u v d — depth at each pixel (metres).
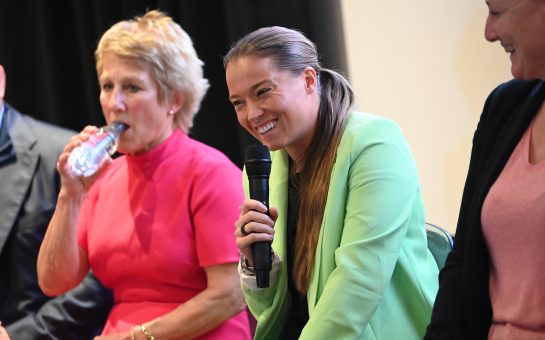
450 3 6.35
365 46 6.77
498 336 3.34
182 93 5.47
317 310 3.92
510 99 3.56
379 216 3.96
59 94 8.17
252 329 5.77
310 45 4.30
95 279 6.23
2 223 6.34
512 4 3.16
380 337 4.02
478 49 6.27
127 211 5.32
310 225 4.23
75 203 5.41
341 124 4.27
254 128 4.20
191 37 7.46
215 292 5.03
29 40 8.37
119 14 7.92
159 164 5.32
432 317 3.60
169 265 5.14
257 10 7.16
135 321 5.16
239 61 4.14
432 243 4.65
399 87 6.62
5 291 6.37
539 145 3.31
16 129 6.62
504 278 3.34
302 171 4.38
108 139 5.21
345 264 3.91
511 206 3.25
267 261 3.96
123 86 5.31
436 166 6.51
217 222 5.10
